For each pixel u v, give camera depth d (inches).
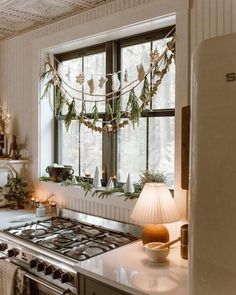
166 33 94.0
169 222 71.9
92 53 114.3
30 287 82.4
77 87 115.2
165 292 55.1
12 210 120.3
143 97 91.0
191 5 79.0
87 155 116.3
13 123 133.6
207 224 32.3
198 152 32.8
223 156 31.0
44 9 104.7
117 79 100.5
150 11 87.4
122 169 105.7
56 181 116.3
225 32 73.0
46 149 123.8
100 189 103.0
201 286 32.9
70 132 122.2
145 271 63.5
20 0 98.3
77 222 103.7
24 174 128.5
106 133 108.7
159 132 96.2
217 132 31.4
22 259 84.2
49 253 78.2
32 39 124.1
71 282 71.1
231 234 30.7
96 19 101.0
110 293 60.9
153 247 70.1
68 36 109.5
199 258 33.0
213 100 31.6
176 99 82.2
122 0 94.1
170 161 94.0
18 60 130.9
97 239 86.9
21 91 129.6
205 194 32.4
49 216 111.0
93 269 64.5
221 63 31.1
